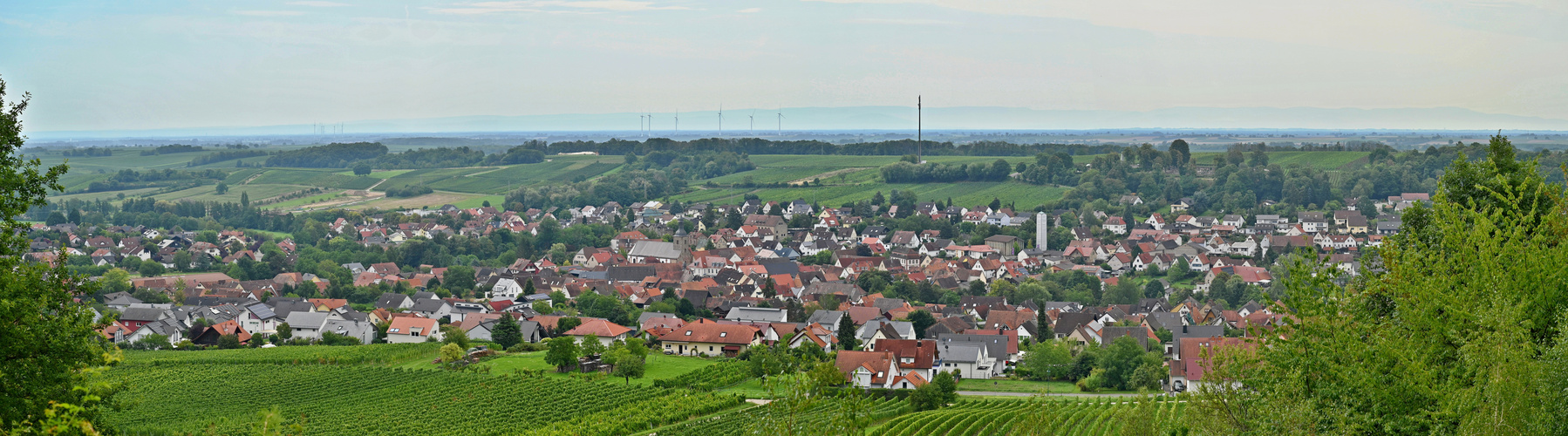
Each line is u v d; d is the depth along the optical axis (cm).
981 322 18912
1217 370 4966
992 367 14412
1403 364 3812
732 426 9694
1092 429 8338
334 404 11594
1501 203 5831
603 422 10200
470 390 12094
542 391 11969
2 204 4000
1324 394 4097
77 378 3866
